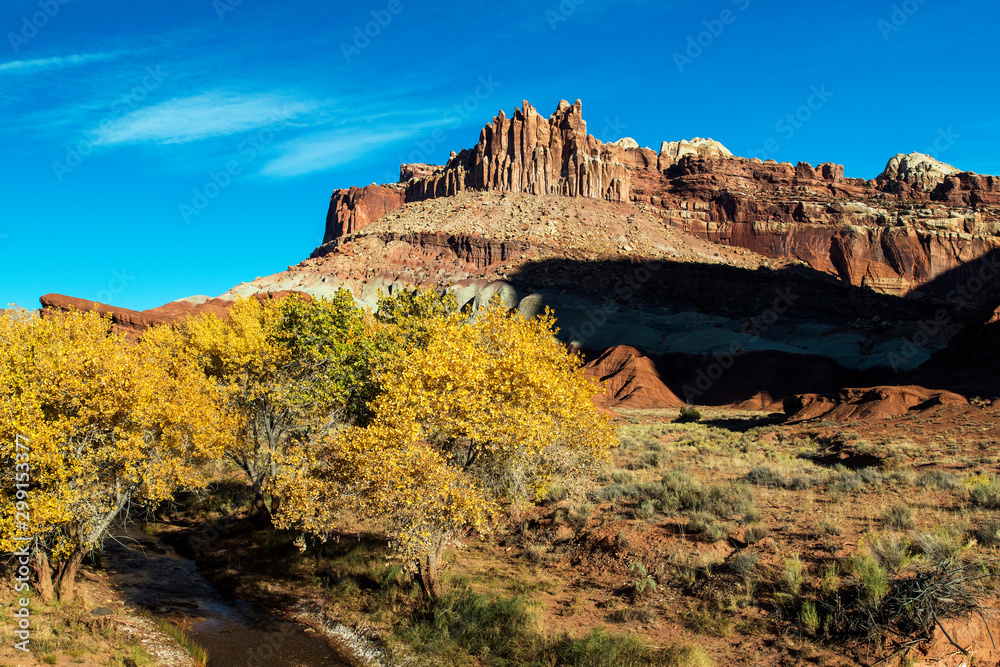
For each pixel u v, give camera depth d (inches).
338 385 863.7
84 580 674.2
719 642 446.0
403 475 505.0
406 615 565.9
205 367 942.4
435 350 550.6
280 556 771.4
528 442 528.1
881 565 462.0
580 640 466.0
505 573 645.9
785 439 1443.2
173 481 614.5
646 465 1071.6
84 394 542.9
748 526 604.1
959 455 931.3
